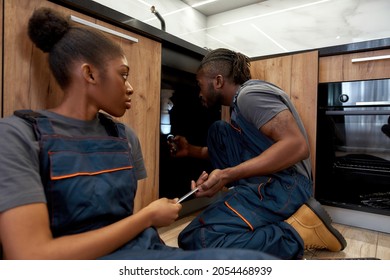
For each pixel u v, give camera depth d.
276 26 2.07
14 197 0.43
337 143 1.44
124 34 0.95
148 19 1.81
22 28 0.71
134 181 0.67
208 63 1.08
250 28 2.17
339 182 1.45
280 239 0.86
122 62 0.65
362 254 1.06
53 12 0.64
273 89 0.96
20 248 0.41
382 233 1.29
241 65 1.08
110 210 0.58
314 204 0.97
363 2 1.76
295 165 1.01
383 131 1.31
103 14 0.87
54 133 0.55
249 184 0.99
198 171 1.53
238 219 0.89
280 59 1.51
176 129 1.36
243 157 1.05
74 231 0.54
